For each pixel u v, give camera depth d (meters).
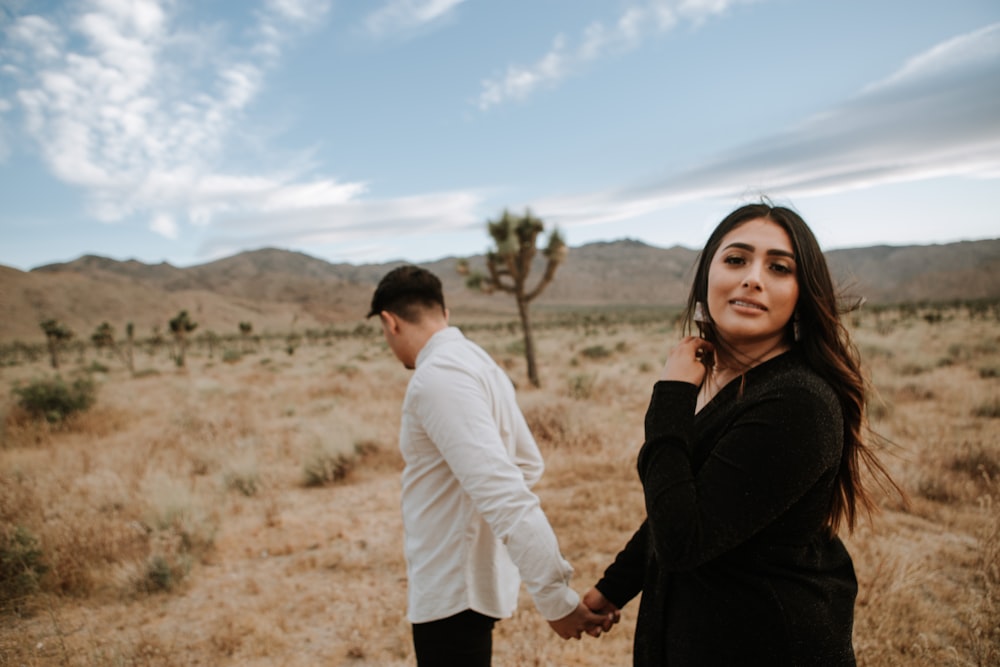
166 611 4.37
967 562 4.08
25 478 7.14
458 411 1.70
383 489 7.37
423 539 1.88
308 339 98.44
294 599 4.48
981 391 9.62
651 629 1.36
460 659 1.90
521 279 15.52
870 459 1.38
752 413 1.16
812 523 1.18
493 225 15.11
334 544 5.59
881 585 3.66
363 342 75.56
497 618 1.94
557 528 5.30
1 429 11.64
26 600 4.38
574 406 9.91
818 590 1.21
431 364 1.80
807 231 1.28
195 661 3.68
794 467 1.09
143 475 7.82
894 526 4.76
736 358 1.34
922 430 7.36
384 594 4.50
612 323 90.69
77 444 10.74
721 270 1.30
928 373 12.96
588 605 1.73
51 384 13.55
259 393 18.11
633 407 11.16
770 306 1.23
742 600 1.18
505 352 29.31
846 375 1.26
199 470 8.74
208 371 32.12
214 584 4.83
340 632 3.98
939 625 3.32
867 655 3.02
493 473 1.64
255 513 6.56
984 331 23.70
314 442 8.70
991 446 6.17
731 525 1.11
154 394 19.80
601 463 7.24
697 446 1.29
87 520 5.66
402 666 3.56
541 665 3.34
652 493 1.20
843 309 1.35
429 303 2.00
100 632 4.07
